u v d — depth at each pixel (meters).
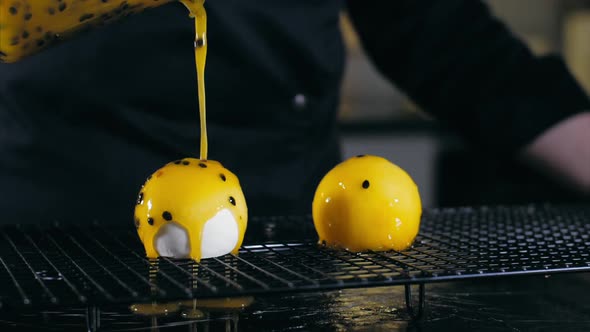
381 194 0.73
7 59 0.66
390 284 0.62
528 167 1.04
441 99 1.05
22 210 0.95
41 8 0.63
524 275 0.64
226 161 0.98
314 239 0.78
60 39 0.67
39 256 0.71
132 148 0.96
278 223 0.84
